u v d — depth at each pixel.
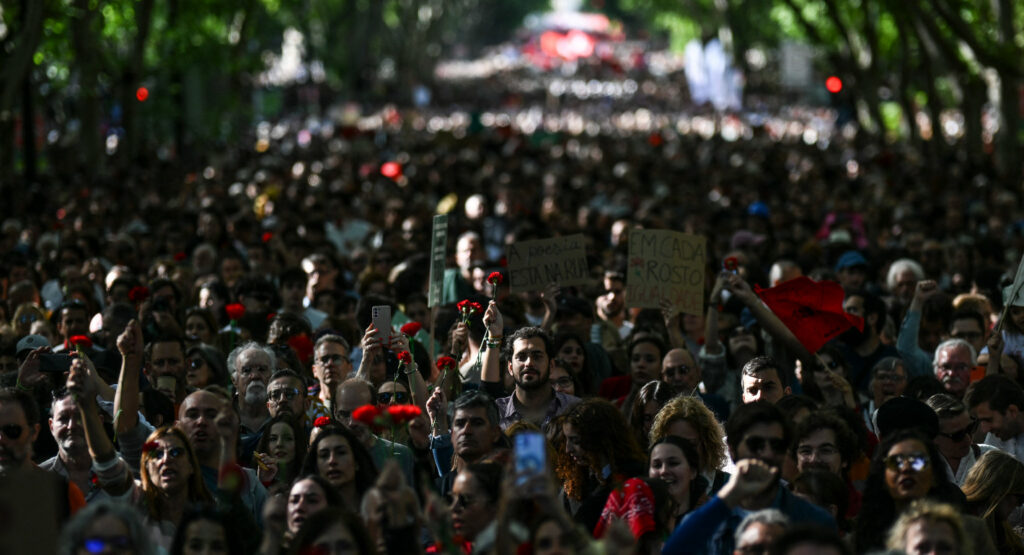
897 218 50.66
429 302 25.53
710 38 176.75
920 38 88.19
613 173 78.31
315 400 20.89
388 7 190.25
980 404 20.39
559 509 13.10
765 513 13.65
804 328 23.81
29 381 21.03
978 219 51.69
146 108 81.06
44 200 53.56
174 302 30.09
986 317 28.02
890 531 14.38
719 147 101.00
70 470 17.77
